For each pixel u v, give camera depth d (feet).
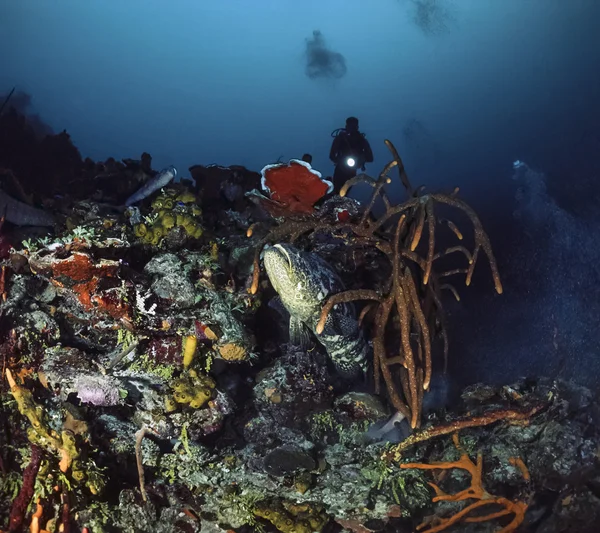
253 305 7.18
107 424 6.03
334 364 7.76
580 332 8.50
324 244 8.34
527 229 14.87
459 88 78.74
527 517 6.12
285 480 5.98
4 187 9.47
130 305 5.91
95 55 104.53
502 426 6.81
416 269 7.04
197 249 7.36
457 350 9.14
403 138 82.07
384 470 6.30
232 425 6.70
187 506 5.88
